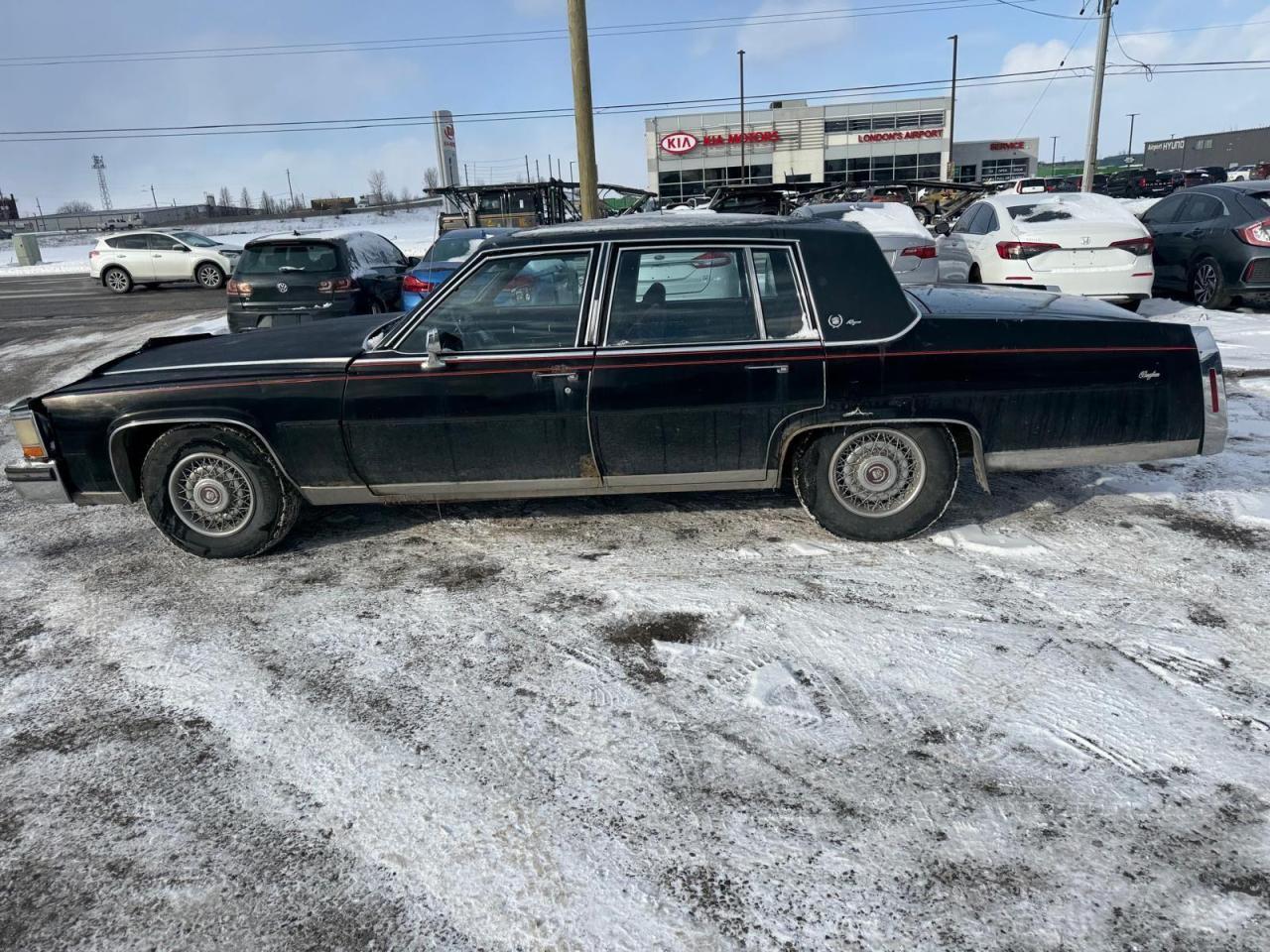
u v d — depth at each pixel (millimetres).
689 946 2117
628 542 4402
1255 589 3666
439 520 4812
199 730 3051
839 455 4121
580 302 4008
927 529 4324
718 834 2461
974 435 4004
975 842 2387
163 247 20484
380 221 53188
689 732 2904
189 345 4906
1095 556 4027
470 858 2422
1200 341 4004
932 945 2084
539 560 4254
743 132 54375
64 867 2459
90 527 5059
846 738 2834
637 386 3979
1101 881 2242
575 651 3428
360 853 2459
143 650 3604
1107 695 2984
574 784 2686
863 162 58375
